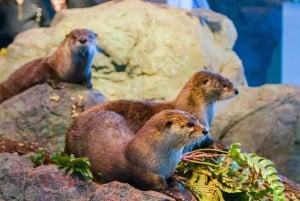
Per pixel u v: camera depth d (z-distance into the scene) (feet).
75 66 29.32
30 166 20.98
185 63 37.83
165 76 37.52
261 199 21.71
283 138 37.40
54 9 44.42
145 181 19.58
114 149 20.58
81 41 28.86
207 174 21.88
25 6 41.96
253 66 50.06
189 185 21.29
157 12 39.22
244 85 41.65
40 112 28.43
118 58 37.60
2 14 41.83
